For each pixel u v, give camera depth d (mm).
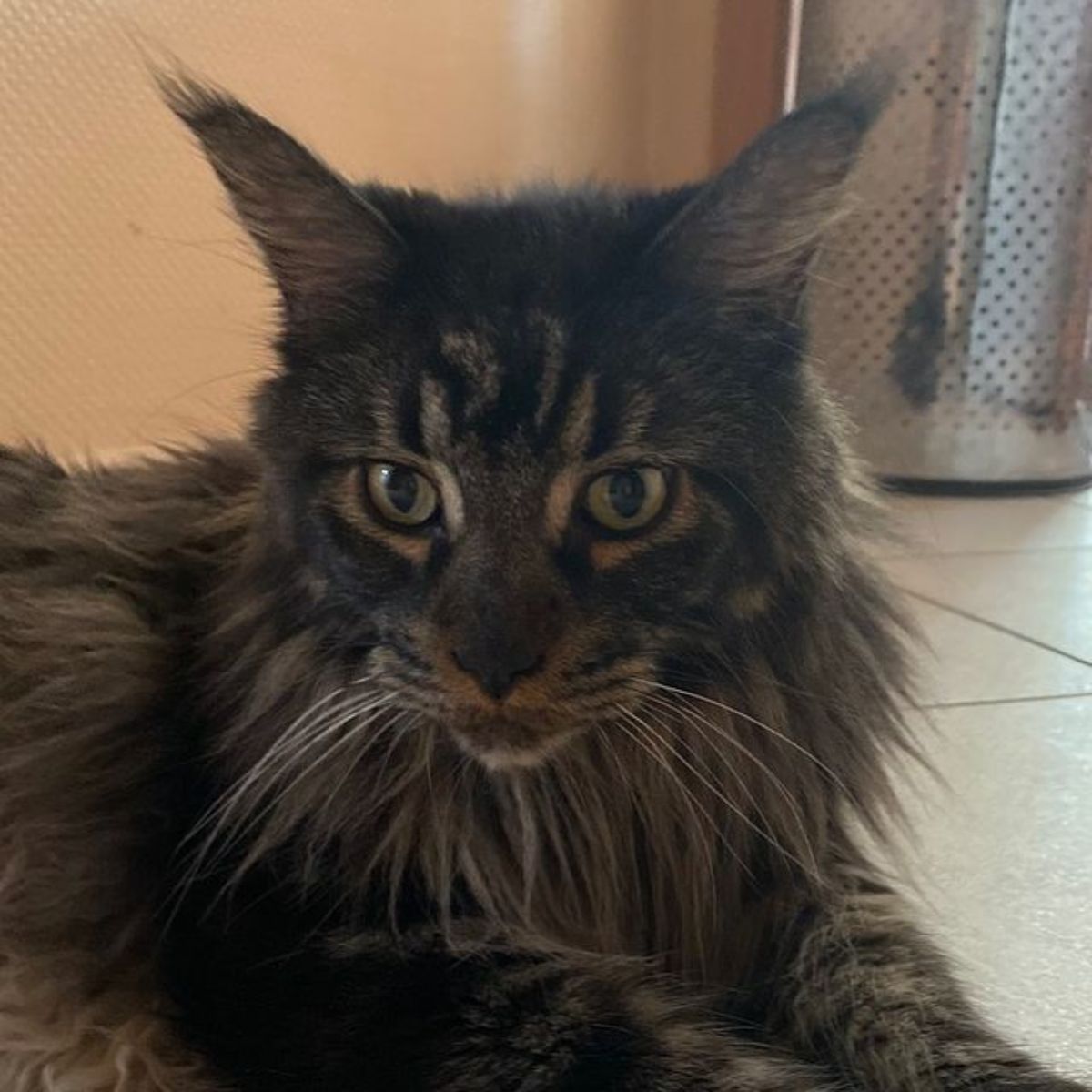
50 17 521
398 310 240
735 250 238
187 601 280
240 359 579
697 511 235
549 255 240
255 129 241
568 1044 207
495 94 650
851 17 633
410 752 245
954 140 629
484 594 224
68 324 546
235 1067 217
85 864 254
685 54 711
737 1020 239
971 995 246
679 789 254
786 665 254
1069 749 366
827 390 280
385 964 223
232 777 250
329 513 242
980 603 496
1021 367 665
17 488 312
